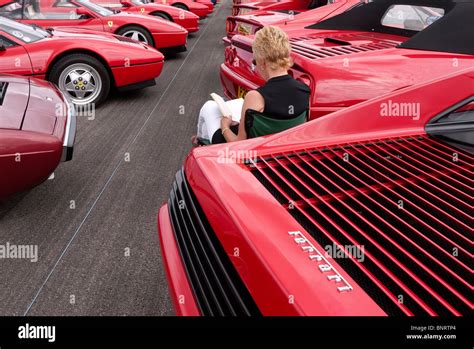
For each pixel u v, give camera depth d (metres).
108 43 5.34
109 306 2.17
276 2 7.33
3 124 2.70
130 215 3.06
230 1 21.88
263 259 1.09
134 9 9.50
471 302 0.98
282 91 2.13
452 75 2.05
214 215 1.35
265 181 1.48
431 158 1.69
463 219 1.29
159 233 1.73
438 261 1.10
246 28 5.39
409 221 1.28
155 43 7.79
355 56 3.20
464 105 2.00
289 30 4.50
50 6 6.81
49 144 2.81
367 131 1.88
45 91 3.39
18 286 2.29
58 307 2.15
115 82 5.40
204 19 14.49
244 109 2.14
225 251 1.24
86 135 4.53
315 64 3.02
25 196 3.27
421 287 1.02
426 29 3.40
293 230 1.21
